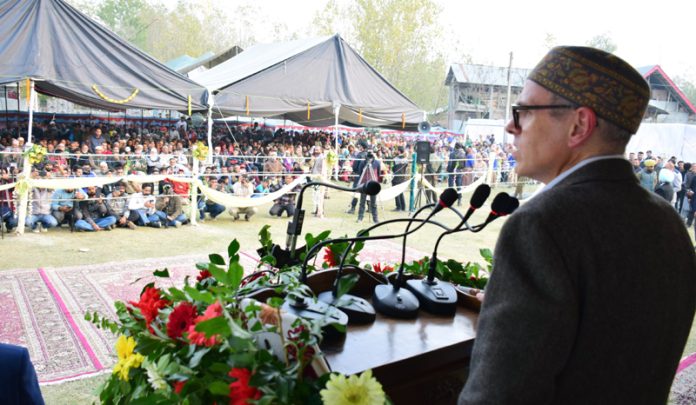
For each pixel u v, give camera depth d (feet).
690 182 33.32
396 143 74.02
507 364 2.84
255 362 3.45
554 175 3.45
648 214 3.15
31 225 24.20
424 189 37.37
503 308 2.94
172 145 41.78
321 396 3.30
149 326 4.33
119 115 64.90
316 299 4.33
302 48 35.73
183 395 3.65
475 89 109.60
